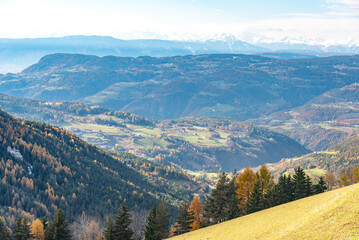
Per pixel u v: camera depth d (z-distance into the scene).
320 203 58.16
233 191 103.25
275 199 101.56
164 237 97.69
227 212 97.62
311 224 42.19
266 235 49.41
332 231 37.25
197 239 67.50
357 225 35.81
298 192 107.31
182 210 102.12
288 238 41.75
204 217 103.56
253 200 99.56
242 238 54.16
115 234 88.62
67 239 96.31
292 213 59.59
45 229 103.31
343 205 41.94
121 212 89.69
